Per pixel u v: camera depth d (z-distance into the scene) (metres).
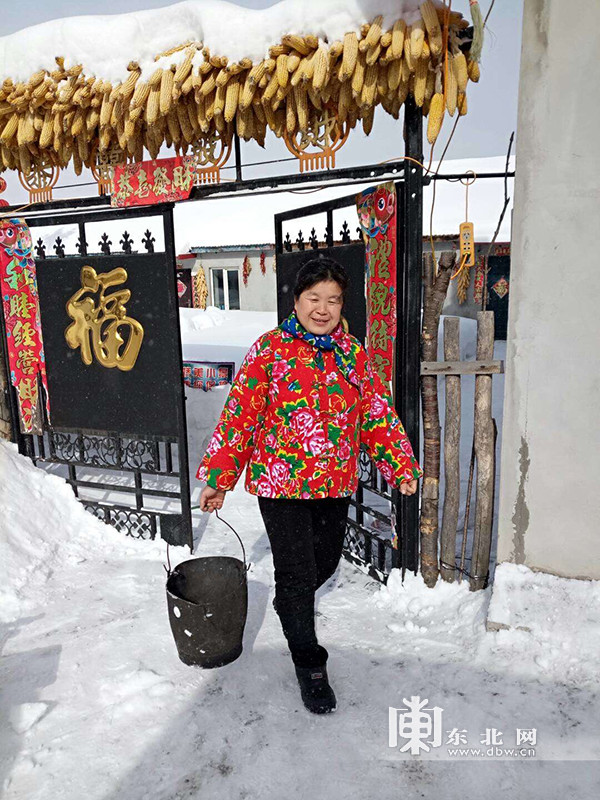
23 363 4.01
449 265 2.77
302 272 2.12
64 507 3.96
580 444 2.61
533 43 2.39
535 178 2.49
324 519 2.34
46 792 1.92
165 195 3.37
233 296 19.56
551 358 2.59
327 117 2.91
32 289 3.87
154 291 3.50
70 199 3.69
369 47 2.53
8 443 4.15
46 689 2.42
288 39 2.66
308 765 2.00
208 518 4.28
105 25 3.16
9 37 3.42
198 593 2.78
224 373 5.56
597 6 2.28
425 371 2.88
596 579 2.70
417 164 2.71
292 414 2.16
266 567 3.49
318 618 2.92
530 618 2.57
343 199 3.15
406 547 3.04
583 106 2.36
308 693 2.25
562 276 2.52
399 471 2.33
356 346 2.27
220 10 2.87
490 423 2.86
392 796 1.87
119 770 2.00
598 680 2.28
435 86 2.60
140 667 2.54
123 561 3.61
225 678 2.47
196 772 1.98
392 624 2.82
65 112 3.34
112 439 3.91
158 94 3.04
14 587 3.18
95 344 3.75
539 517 2.73
